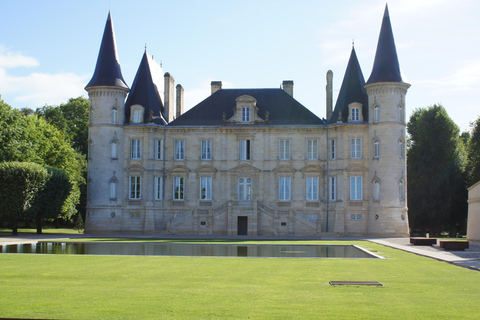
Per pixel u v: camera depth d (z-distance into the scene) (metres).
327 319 15.98
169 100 72.88
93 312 16.66
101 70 68.44
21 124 72.94
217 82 75.38
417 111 88.69
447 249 39.84
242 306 17.66
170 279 23.36
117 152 68.06
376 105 64.69
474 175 74.75
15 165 59.97
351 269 27.23
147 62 72.75
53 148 80.81
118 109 68.38
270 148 68.62
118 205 67.62
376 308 17.47
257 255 35.66
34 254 34.12
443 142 76.06
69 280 22.97
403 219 63.44
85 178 89.94
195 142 69.62
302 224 64.12
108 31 69.62
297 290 20.69
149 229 67.12
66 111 105.38
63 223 95.00
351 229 65.00
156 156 69.44
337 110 68.38
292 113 69.94
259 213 64.50
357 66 69.81
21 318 15.73
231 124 69.06
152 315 16.34
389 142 63.72
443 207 74.50
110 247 42.00
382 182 63.62
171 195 69.31
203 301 18.44
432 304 18.16
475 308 17.56
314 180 67.88
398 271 26.55
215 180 68.88
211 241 49.69
